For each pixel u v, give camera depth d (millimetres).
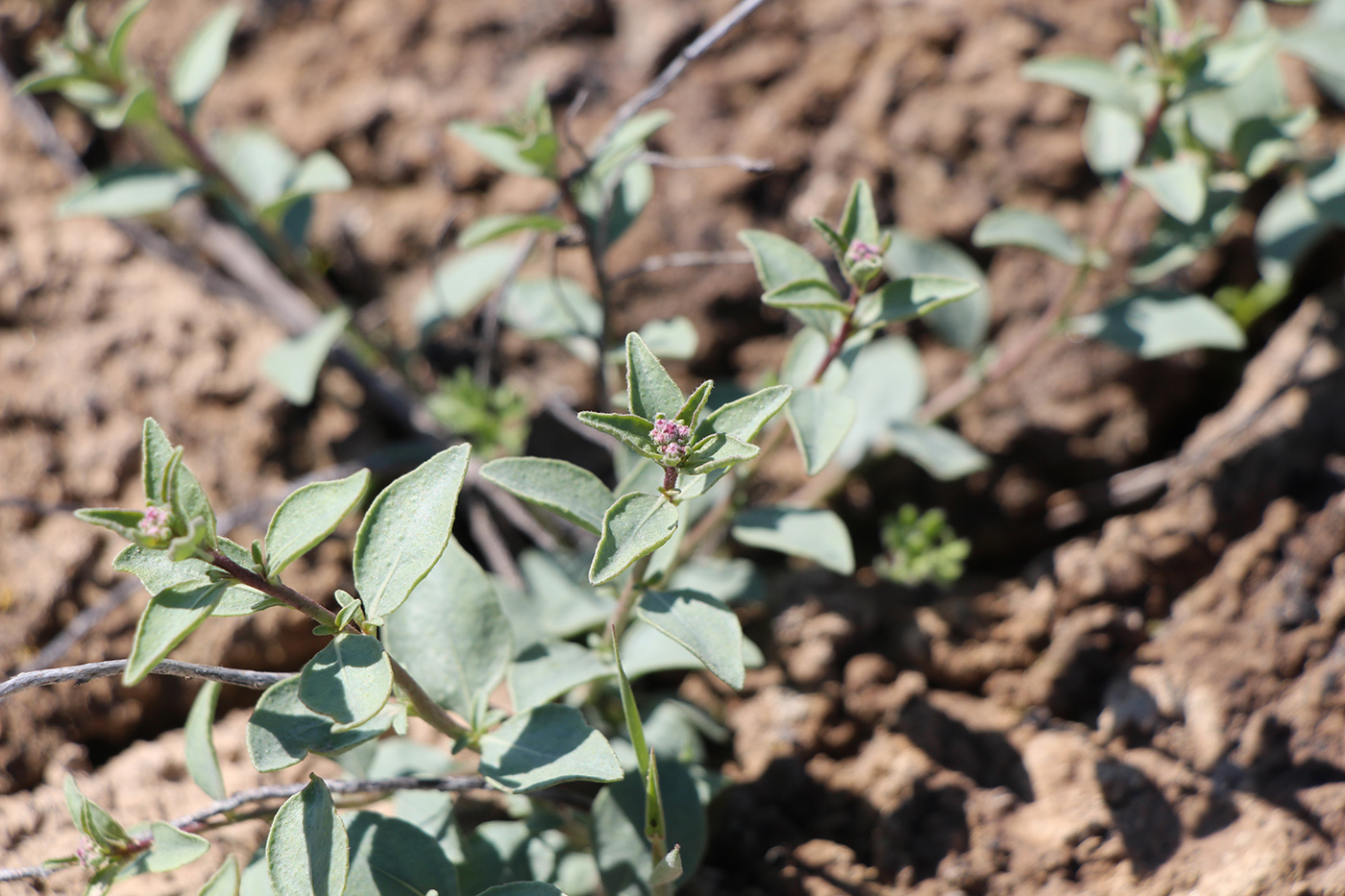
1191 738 488
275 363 519
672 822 471
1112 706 497
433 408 528
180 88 522
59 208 517
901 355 529
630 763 477
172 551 414
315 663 426
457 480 431
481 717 451
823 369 462
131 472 522
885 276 528
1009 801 489
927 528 518
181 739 497
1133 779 485
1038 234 503
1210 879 471
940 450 513
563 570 509
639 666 488
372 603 428
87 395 527
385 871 448
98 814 440
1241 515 509
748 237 468
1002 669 506
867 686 505
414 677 456
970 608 513
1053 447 532
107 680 500
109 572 511
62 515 515
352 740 431
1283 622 494
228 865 443
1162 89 491
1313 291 538
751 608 519
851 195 458
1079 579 509
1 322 536
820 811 497
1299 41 503
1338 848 469
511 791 440
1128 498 526
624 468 500
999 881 481
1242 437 516
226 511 524
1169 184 490
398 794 468
